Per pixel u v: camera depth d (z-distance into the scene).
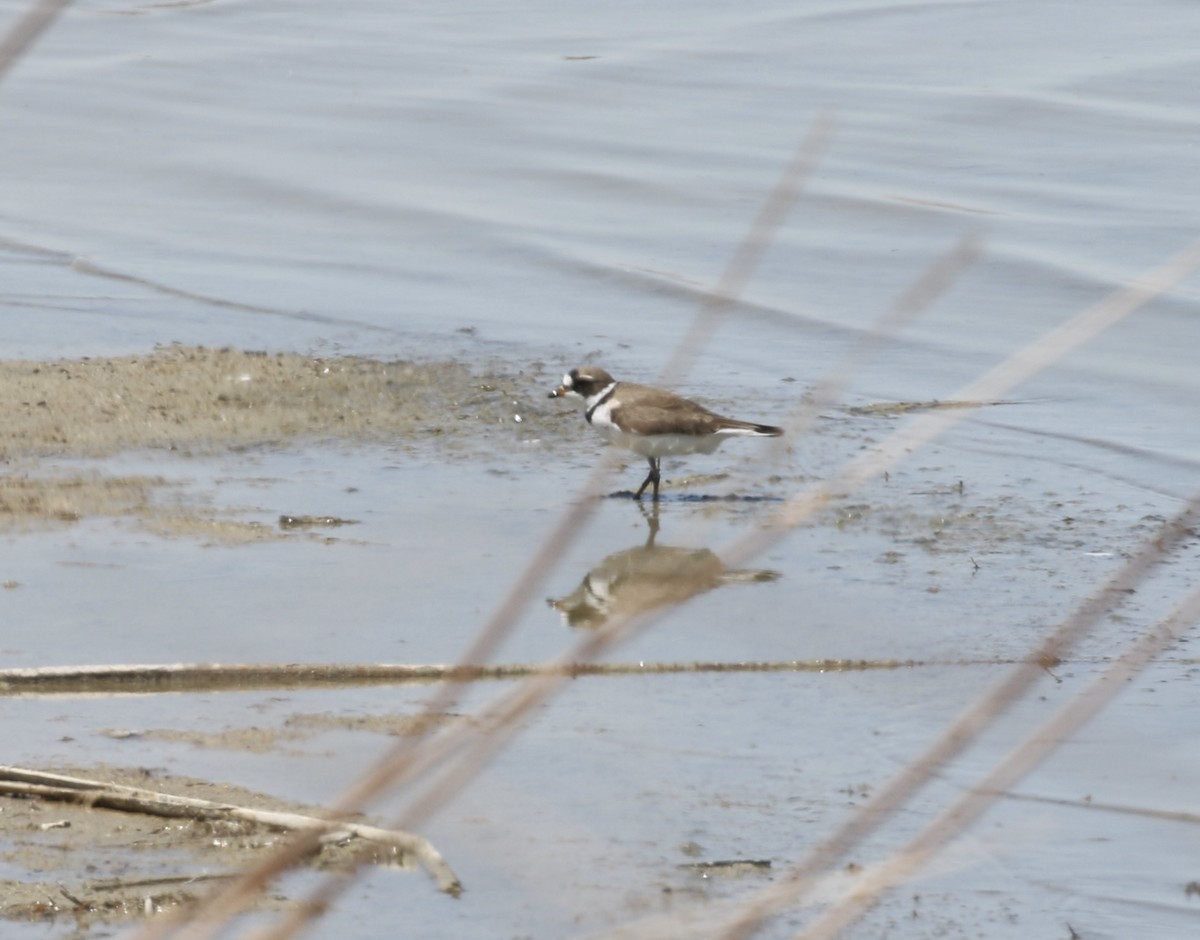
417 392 17.86
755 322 21.25
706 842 8.60
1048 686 10.91
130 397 17.06
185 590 12.05
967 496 15.11
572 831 8.69
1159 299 21.72
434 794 3.59
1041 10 42.03
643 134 31.28
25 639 11.02
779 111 32.94
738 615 12.11
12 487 14.27
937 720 10.33
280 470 15.24
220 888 7.66
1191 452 16.56
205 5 45.38
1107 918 7.98
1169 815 9.07
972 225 25.38
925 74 35.72
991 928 7.86
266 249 24.53
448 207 26.70
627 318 21.42
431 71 37.09
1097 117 31.92
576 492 15.00
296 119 32.75
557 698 10.57
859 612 12.20
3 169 28.91
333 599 12.00
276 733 9.76
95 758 9.30
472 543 13.45
